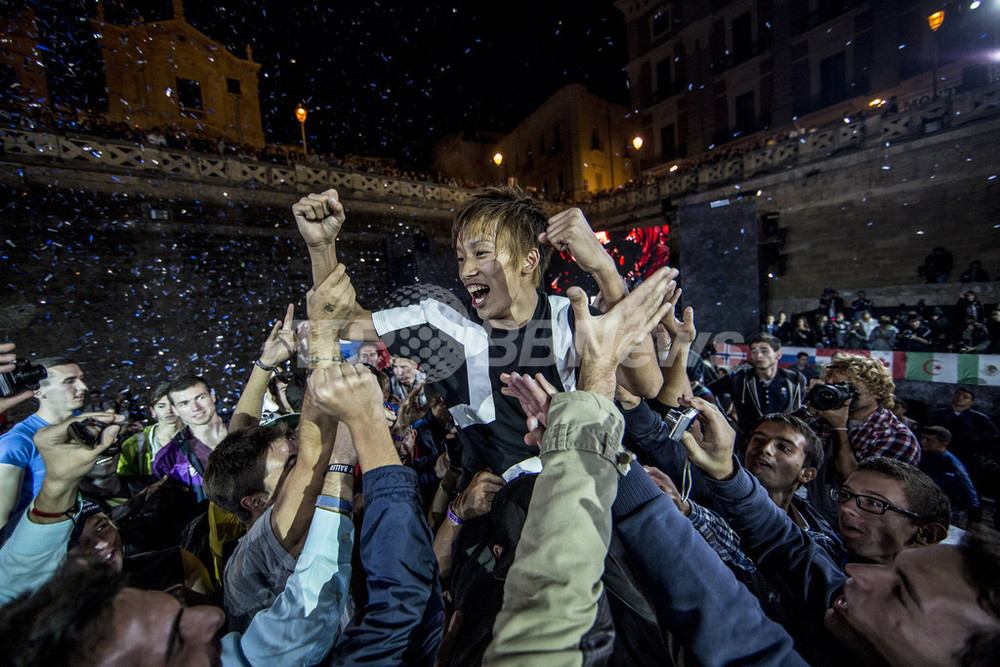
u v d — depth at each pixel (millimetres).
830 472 2254
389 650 782
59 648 589
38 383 2025
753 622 729
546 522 641
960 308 7613
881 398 2293
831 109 14211
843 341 8352
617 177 21938
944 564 734
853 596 854
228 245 10984
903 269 10328
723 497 1183
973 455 3865
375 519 875
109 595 653
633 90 19688
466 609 895
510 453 1134
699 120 17453
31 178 8703
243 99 14953
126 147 9750
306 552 910
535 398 846
